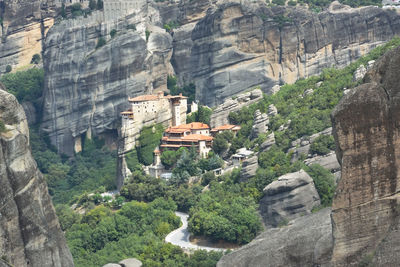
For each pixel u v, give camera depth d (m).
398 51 102.56
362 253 102.56
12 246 121.50
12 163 124.44
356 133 102.50
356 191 102.81
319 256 112.00
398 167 102.12
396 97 101.62
